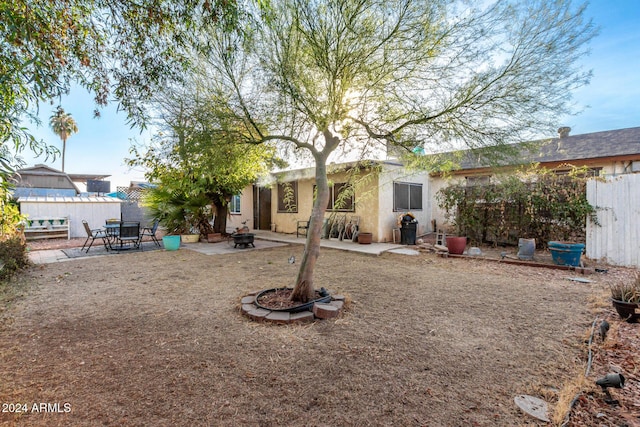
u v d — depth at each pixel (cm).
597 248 646
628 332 304
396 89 359
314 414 188
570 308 378
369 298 420
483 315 356
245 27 291
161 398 202
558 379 226
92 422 179
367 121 392
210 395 206
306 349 272
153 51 300
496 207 839
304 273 385
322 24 316
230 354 262
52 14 253
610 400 198
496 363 248
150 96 322
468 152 404
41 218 1070
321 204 393
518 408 193
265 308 356
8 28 213
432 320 341
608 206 634
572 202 677
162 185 966
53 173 1678
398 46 331
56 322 334
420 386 217
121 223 868
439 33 321
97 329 315
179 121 348
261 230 1362
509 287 475
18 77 248
